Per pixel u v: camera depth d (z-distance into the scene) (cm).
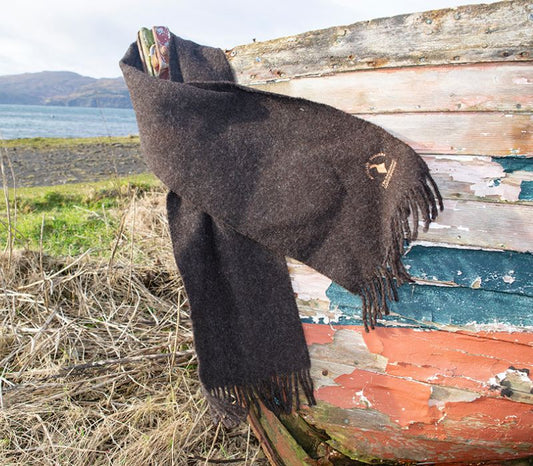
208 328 180
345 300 176
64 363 269
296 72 171
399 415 185
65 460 217
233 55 184
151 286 366
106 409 247
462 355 170
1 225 495
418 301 170
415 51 153
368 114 163
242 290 182
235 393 183
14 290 332
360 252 164
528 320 161
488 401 172
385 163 159
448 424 181
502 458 198
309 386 188
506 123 149
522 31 142
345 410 193
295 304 181
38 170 1136
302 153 166
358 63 161
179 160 169
